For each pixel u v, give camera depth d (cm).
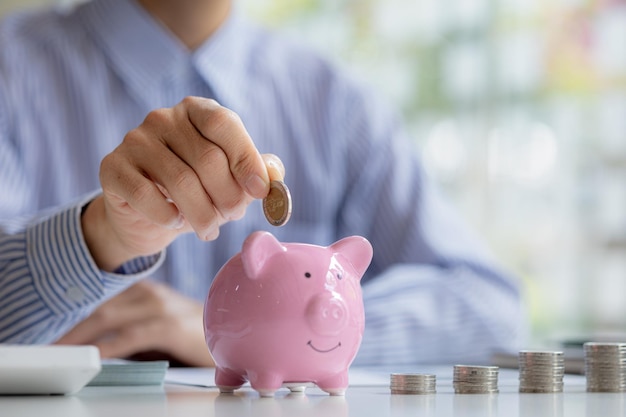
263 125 199
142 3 193
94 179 188
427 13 313
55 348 68
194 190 80
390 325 163
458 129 312
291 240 196
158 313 142
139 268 115
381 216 198
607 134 308
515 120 311
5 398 67
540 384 74
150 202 85
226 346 71
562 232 307
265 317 69
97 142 188
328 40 313
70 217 115
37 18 196
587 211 307
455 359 171
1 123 179
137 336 140
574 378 97
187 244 183
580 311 306
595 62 308
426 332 167
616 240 306
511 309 180
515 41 312
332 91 205
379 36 313
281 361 69
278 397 70
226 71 195
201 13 192
